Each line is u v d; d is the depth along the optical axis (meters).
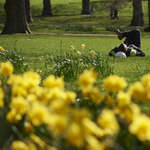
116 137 2.47
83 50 19.27
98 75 7.72
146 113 3.35
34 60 12.84
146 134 1.99
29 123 2.66
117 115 3.14
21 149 2.05
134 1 52.50
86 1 77.50
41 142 2.30
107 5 82.69
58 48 20.41
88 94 3.23
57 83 3.24
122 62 12.63
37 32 40.00
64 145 2.25
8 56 9.44
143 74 8.42
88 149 1.96
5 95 3.70
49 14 75.50
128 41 16.20
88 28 44.25
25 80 3.28
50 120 2.09
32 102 2.88
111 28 44.72
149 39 31.91
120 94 2.89
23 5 37.25
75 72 8.07
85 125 1.95
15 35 33.56
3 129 2.83
